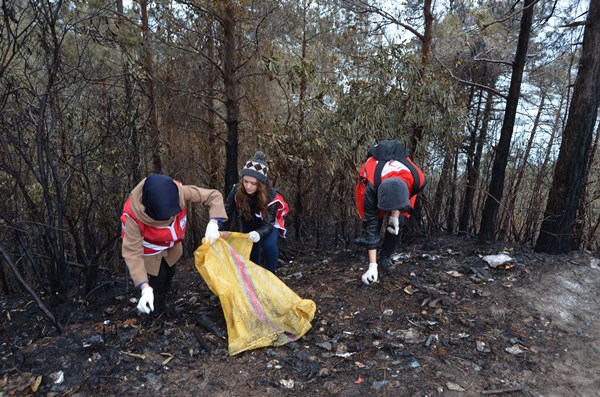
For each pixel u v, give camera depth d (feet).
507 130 15.99
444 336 10.38
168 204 8.72
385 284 13.10
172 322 11.00
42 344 9.80
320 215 19.10
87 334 10.22
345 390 8.37
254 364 9.19
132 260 8.82
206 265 10.08
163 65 17.58
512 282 13.16
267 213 11.29
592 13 13.51
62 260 12.15
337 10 21.30
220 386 8.50
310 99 16.75
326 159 17.71
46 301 12.43
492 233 17.28
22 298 13.05
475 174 20.68
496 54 21.45
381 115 15.94
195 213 19.25
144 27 16.10
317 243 19.20
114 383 8.51
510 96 15.76
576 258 15.16
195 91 17.81
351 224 19.35
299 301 10.73
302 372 8.95
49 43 11.30
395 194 10.00
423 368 9.06
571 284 13.15
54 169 11.35
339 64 19.39
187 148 19.08
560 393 8.59
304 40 21.54
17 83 11.43
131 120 14.07
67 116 12.57
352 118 16.56
